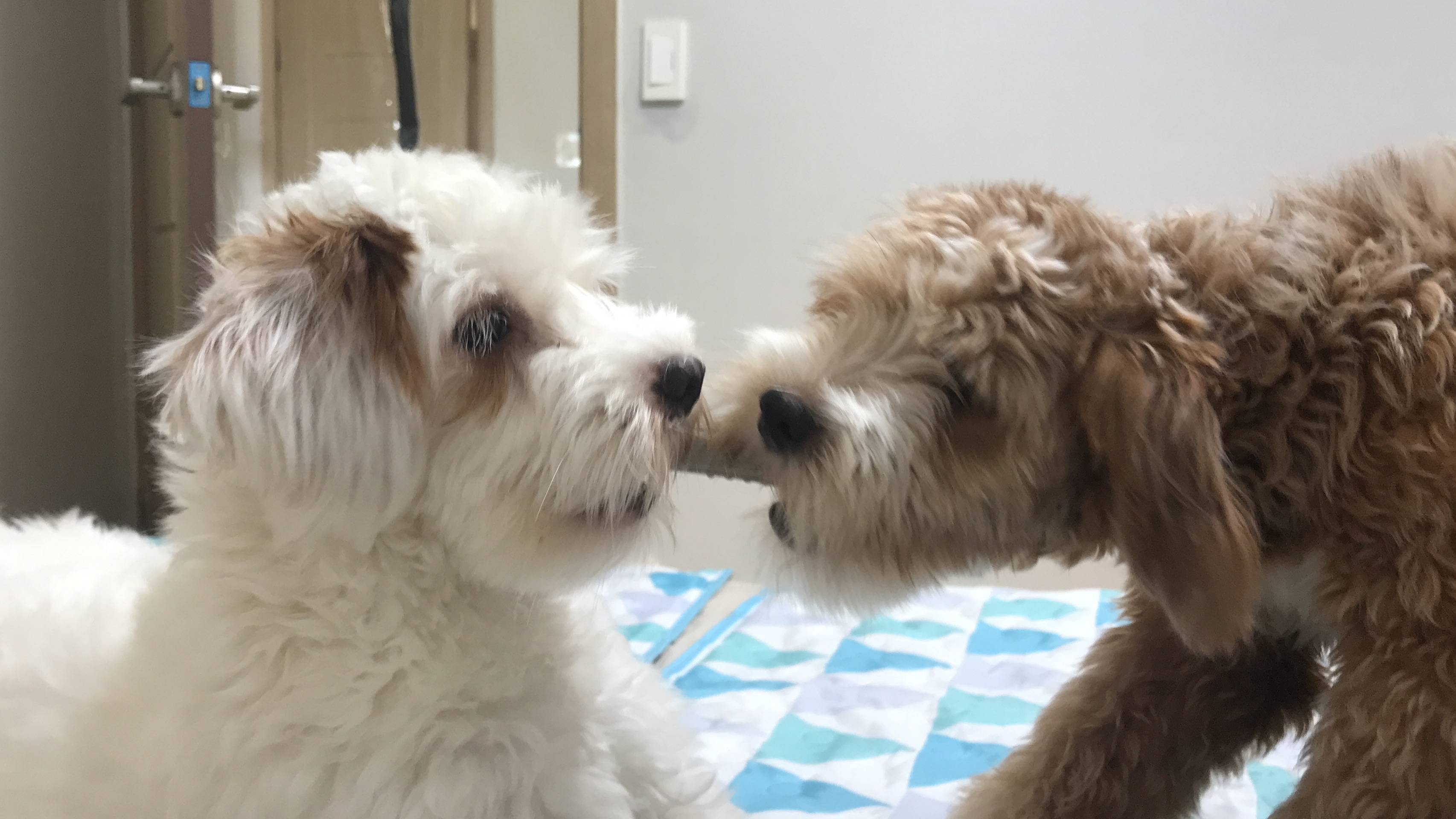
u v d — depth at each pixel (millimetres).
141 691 759
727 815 929
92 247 2793
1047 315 786
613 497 789
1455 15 1779
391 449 744
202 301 769
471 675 741
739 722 1304
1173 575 723
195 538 776
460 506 772
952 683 1402
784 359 878
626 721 880
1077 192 1954
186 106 1954
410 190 827
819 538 833
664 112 2111
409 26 1161
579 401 786
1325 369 750
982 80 1979
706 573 1880
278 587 729
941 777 1157
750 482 903
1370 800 687
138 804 717
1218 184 1902
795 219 2082
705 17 2070
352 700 697
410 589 743
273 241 775
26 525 1233
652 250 2146
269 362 704
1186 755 923
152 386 809
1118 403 740
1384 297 746
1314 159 1857
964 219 864
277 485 713
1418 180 835
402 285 772
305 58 2234
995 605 1676
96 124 2795
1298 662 931
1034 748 931
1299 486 758
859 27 2016
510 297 821
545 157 2211
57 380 2666
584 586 822
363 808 673
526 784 732
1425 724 665
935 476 809
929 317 812
